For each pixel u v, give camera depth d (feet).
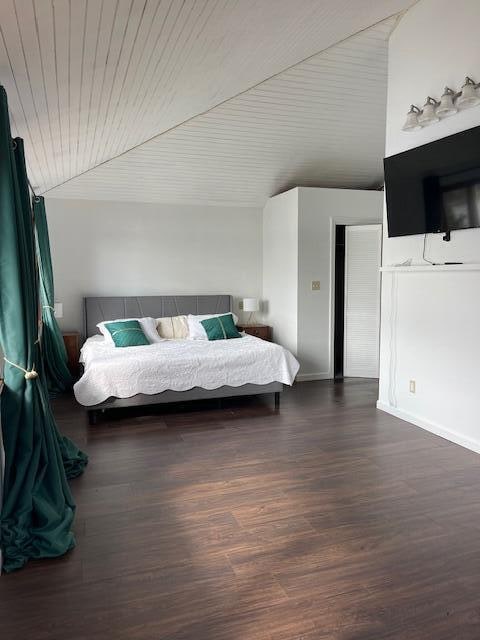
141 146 16.96
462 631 5.82
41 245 16.30
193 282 21.54
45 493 8.13
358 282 19.36
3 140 7.20
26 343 7.93
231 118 15.99
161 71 9.43
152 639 5.73
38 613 6.20
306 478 10.23
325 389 18.02
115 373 14.06
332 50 13.37
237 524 8.36
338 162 19.39
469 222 11.39
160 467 10.87
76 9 5.87
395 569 7.05
